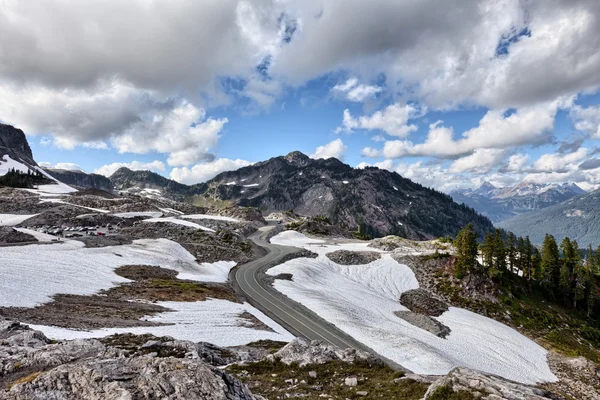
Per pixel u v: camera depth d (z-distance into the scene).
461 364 49.12
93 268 63.94
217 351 31.34
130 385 13.70
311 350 30.47
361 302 75.75
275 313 61.09
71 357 17.47
